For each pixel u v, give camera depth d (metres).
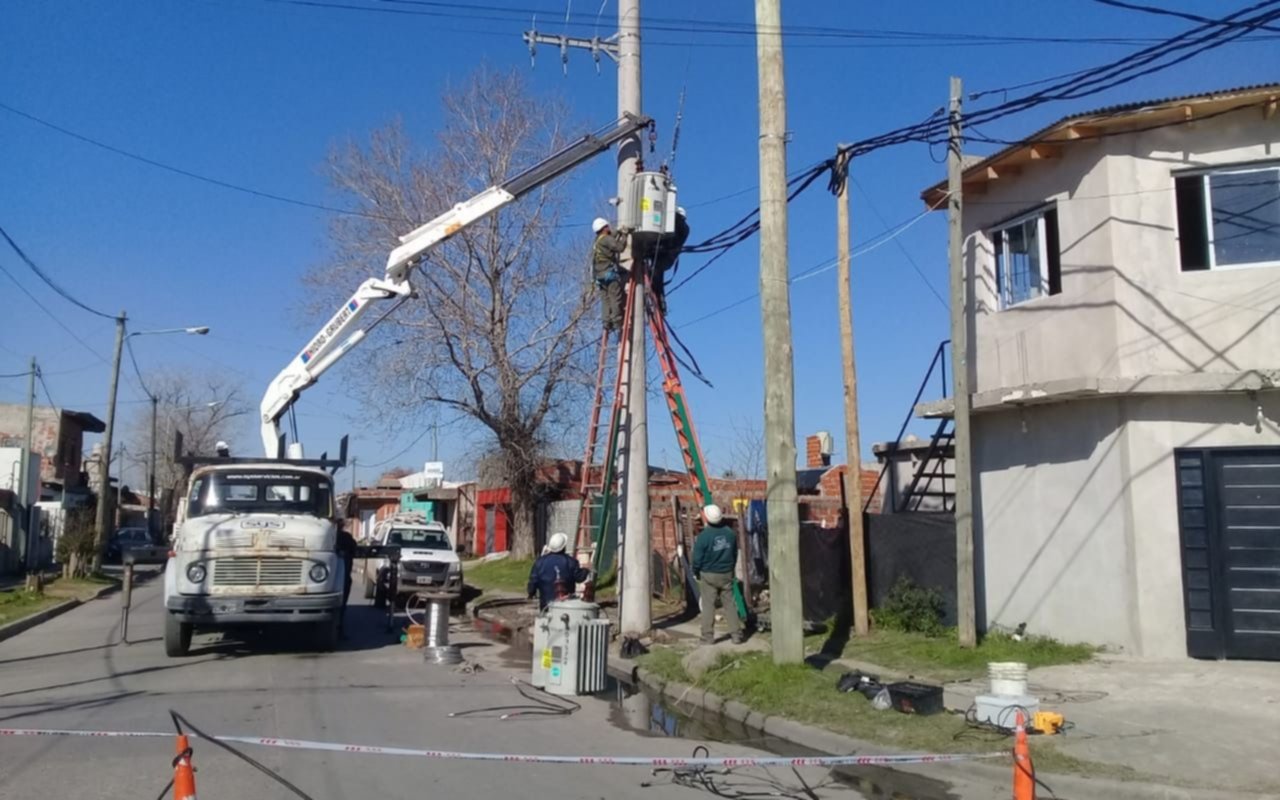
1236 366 11.81
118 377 35.28
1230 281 11.95
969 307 14.78
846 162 13.63
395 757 8.41
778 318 11.15
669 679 12.02
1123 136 12.48
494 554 40.09
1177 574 11.80
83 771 7.71
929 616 13.96
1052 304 13.17
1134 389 11.88
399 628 18.88
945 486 18.84
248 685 11.98
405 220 27.45
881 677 11.27
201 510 14.92
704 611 14.21
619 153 15.85
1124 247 12.37
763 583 19.31
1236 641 11.52
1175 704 9.46
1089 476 12.56
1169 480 11.93
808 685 10.35
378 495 61.56
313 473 15.65
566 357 28.45
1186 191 12.36
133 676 12.66
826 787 7.66
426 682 12.41
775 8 11.40
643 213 15.01
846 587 15.29
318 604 14.30
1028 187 13.75
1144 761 7.63
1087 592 12.51
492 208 15.84
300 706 10.62
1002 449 14.04
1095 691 10.08
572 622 11.84
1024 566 13.49
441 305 27.50
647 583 15.23
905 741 8.49
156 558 46.31
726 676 11.17
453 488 49.06
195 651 15.14
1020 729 5.43
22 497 38.72
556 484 31.98
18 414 50.22
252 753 8.41
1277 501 11.59
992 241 14.58
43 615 20.44
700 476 15.60
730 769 8.17
